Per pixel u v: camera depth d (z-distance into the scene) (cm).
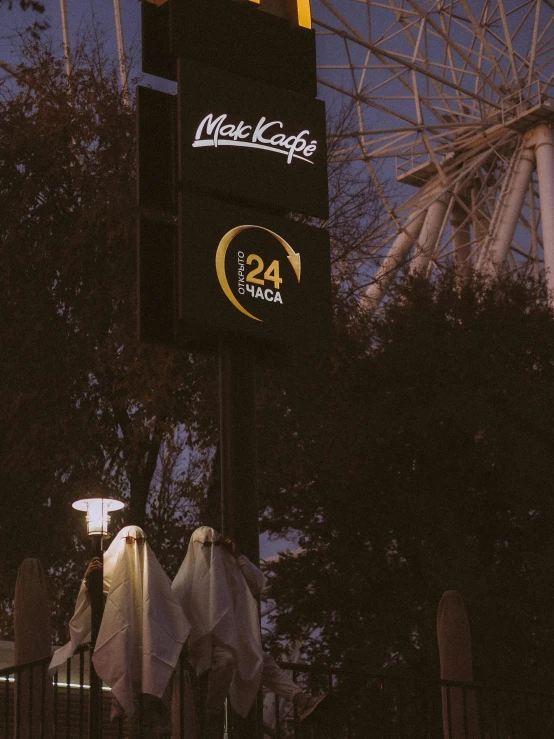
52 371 1814
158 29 959
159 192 912
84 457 1836
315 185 945
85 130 1892
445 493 2423
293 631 2416
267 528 2481
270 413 1927
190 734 817
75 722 1205
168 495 1980
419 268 2808
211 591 776
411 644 2269
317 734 827
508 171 3653
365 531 2428
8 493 1855
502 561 2373
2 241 1859
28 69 1925
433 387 2434
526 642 2216
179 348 888
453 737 1123
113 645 721
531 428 2422
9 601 1847
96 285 1847
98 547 753
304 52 977
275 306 894
